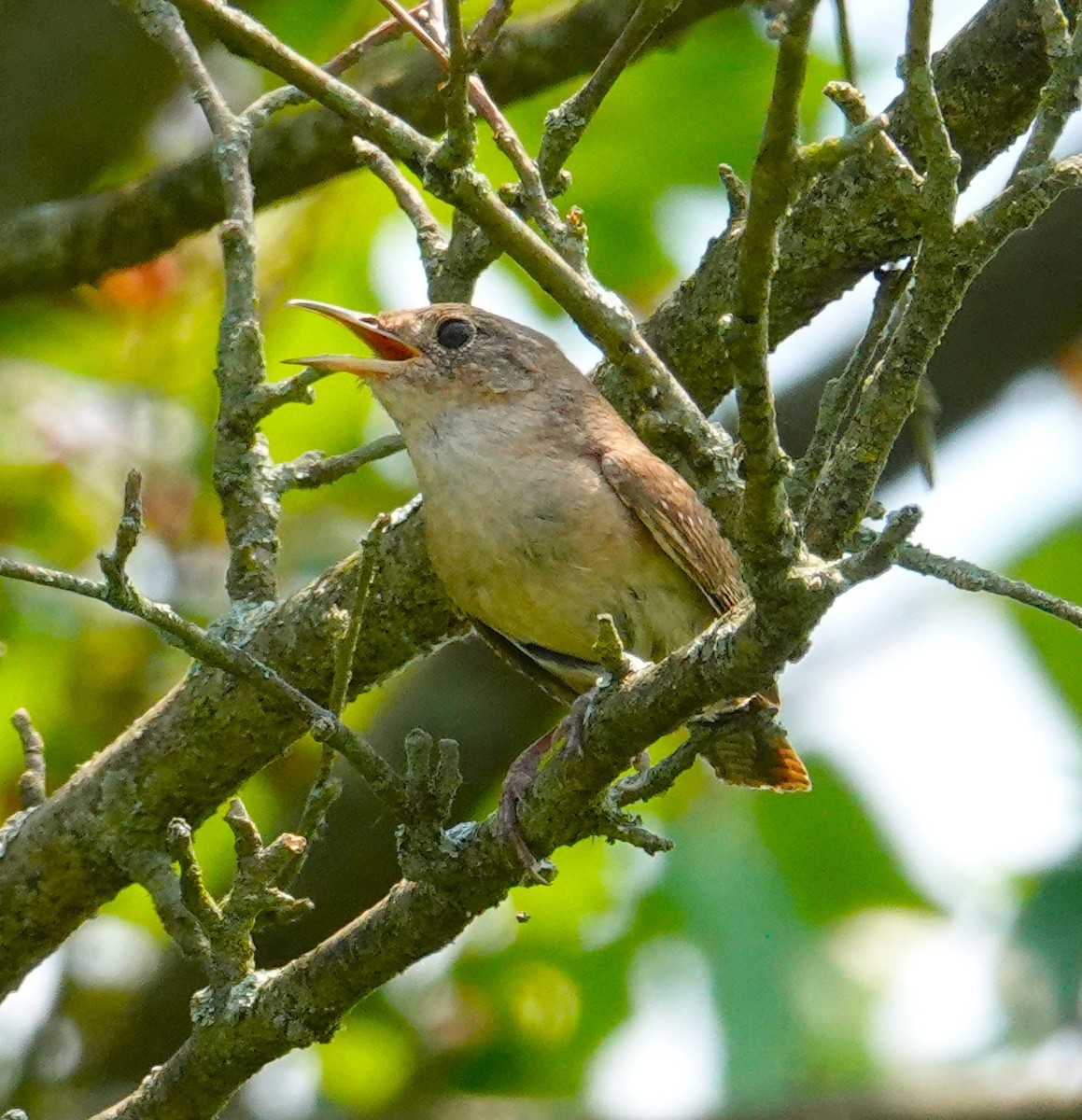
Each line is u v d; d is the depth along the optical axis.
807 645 5.89
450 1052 12.08
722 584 7.77
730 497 6.62
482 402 7.91
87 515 11.26
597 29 8.92
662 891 12.36
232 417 7.71
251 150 9.38
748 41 11.09
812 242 7.72
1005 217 5.40
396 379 7.98
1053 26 5.45
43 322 11.59
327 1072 11.84
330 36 11.14
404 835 6.46
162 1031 10.31
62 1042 11.04
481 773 10.12
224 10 5.77
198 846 10.82
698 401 8.22
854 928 12.80
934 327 5.62
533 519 7.67
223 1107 6.86
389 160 8.48
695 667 5.82
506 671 10.26
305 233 11.62
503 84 9.13
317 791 6.27
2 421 11.22
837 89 5.36
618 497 7.73
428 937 6.61
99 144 10.15
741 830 12.48
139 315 11.44
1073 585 12.61
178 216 9.58
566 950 12.16
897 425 5.86
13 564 5.68
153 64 10.01
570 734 6.29
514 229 5.94
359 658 8.16
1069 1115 11.67
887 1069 12.23
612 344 6.35
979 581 6.08
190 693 8.02
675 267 12.21
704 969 12.38
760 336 5.05
